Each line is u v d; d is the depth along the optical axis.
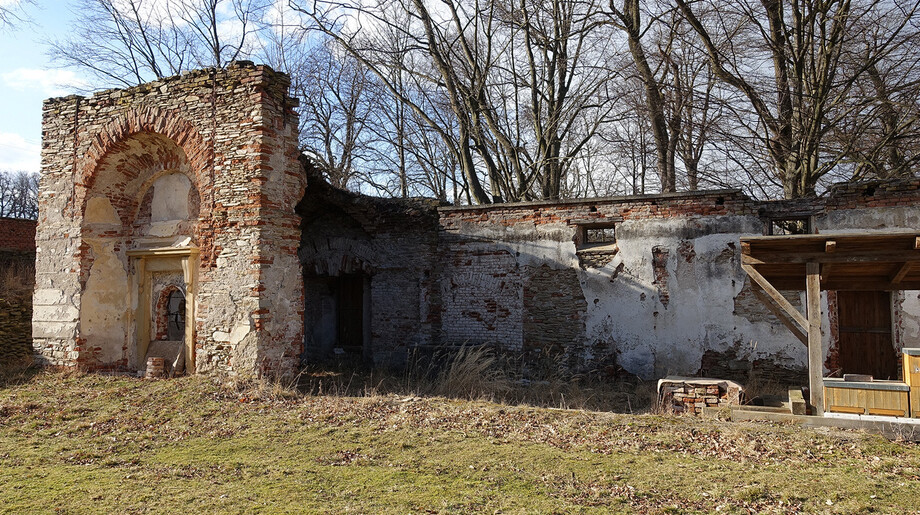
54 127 11.36
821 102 13.33
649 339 12.07
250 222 9.48
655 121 16.09
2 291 12.83
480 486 5.31
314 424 7.44
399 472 5.69
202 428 7.38
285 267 9.88
